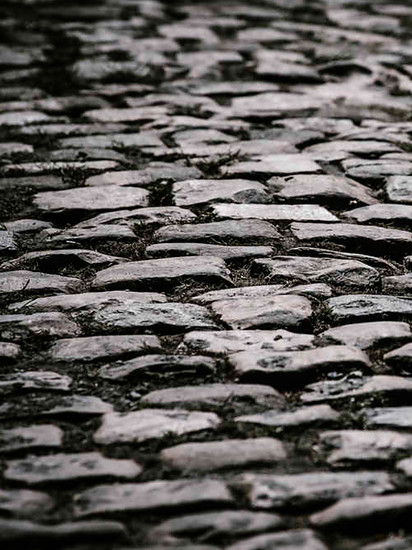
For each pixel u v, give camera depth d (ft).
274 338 22.45
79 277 26.27
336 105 44.09
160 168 34.96
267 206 31.17
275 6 67.41
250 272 26.55
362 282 25.62
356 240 28.43
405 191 32.50
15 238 28.78
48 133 39.14
